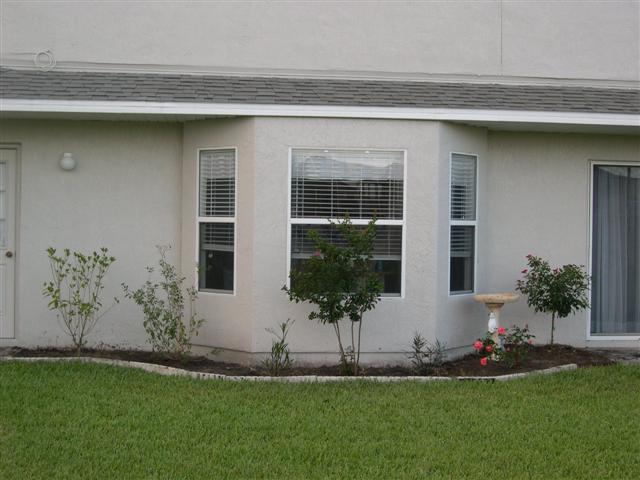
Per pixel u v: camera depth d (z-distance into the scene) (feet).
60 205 35.96
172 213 36.27
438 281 34.42
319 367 33.60
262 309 33.58
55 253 35.94
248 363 33.76
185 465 21.97
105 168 36.09
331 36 38.86
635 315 39.60
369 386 29.96
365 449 23.40
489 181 37.88
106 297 36.09
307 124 33.60
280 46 38.65
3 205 36.24
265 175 33.47
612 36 40.42
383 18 39.17
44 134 35.83
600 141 38.65
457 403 27.86
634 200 39.42
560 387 30.17
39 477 20.95
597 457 23.03
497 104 35.09
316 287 30.83
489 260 37.93
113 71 37.96
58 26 37.88
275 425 25.22
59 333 35.99
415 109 33.81
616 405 28.02
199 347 35.35
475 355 36.37
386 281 34.22
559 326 38.58
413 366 33.86
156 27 38.29
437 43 39.45
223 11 38.47
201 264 35.47
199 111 33.22
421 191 34.14
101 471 21.47
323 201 33.86
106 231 36.11
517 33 39.91
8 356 34.22
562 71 40.11
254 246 33.47
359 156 34.04
